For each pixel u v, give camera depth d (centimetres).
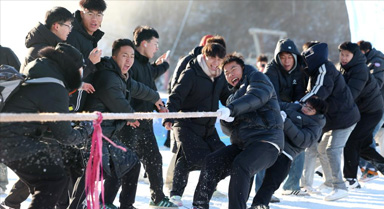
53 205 895
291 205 1461
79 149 1055
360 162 1927
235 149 1153
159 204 1320
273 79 1471
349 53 1683
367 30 2288
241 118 1124
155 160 1319
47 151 898
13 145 850
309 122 1314
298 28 7144
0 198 1361
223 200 1480
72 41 1197
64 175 912
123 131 1298
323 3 7100
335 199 1541
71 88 927
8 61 1390
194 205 1108
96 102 1121
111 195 1134
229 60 1176
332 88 1499
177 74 1454
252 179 1204
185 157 1369
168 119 1348
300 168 1591
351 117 1566
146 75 1371
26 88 861
